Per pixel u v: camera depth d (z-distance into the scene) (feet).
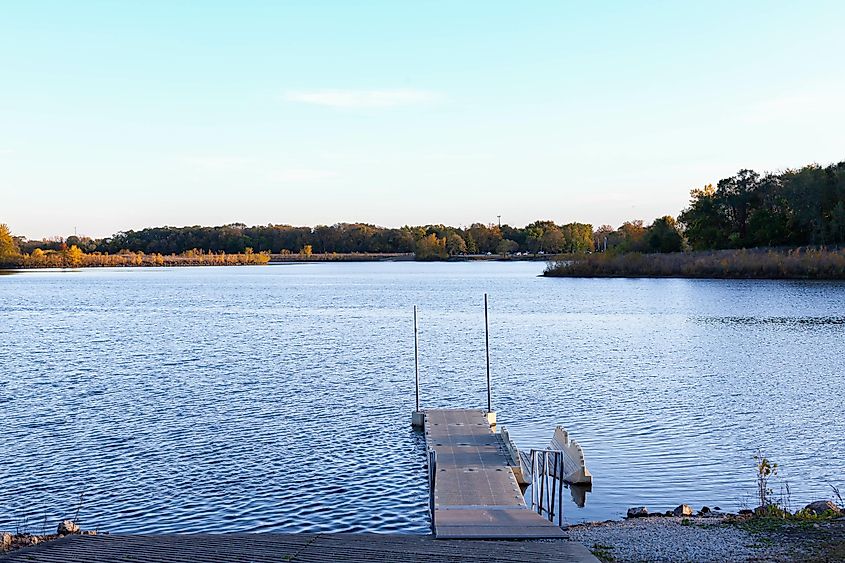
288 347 140.87
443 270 577.84
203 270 617.21
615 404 87.40
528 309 219.82
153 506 54.29
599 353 130.00
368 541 38.96
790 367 111.45
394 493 56.80
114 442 71.05
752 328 161.58
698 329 163.02
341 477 60.64
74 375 109.09
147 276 500.74
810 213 378.53
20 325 185.47
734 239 411.34
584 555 35.32
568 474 59.72
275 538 39.78
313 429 76.59
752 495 55.16
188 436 73.41
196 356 128.98
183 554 35.99
